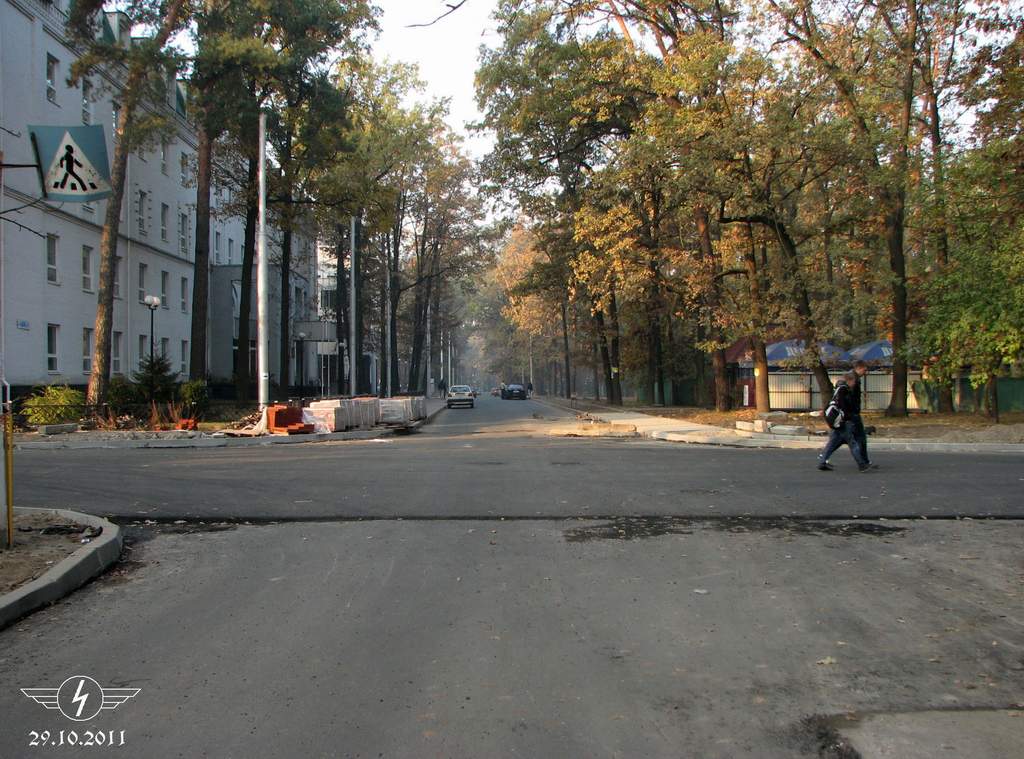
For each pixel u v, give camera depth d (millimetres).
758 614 5723
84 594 6422
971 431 20703
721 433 23328
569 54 28953
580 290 40500
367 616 5723
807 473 13398
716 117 22422
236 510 9953
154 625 5586
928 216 22500
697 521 9164
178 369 41625
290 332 51188
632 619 5621
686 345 44406
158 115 25031
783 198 24156
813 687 4395
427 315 70750
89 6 24047
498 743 3734
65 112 29500
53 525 8281
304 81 29281
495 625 5496
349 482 12383
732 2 24047
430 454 17375
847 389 13484
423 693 4332
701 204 25609
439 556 7547
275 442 21719
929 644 5082
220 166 37562
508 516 9492
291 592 6395
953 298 20766
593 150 35500
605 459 16109
